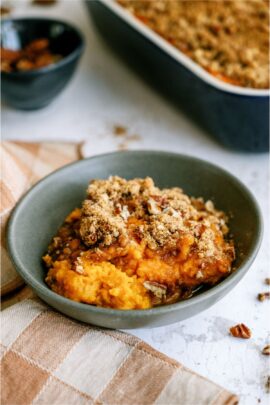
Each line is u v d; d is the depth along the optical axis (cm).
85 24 77
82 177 48
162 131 60
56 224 46
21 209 44
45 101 62
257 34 59
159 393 37
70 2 83
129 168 49
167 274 40
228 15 62
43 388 38
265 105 51
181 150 58
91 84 67
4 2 83
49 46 66
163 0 65
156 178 49
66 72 60
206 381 37
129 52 65
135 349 39
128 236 41
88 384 38
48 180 47
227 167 55
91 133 60
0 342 40
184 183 49
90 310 38
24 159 52
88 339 40
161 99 65
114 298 39
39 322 41
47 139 59
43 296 39
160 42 58
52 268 42
